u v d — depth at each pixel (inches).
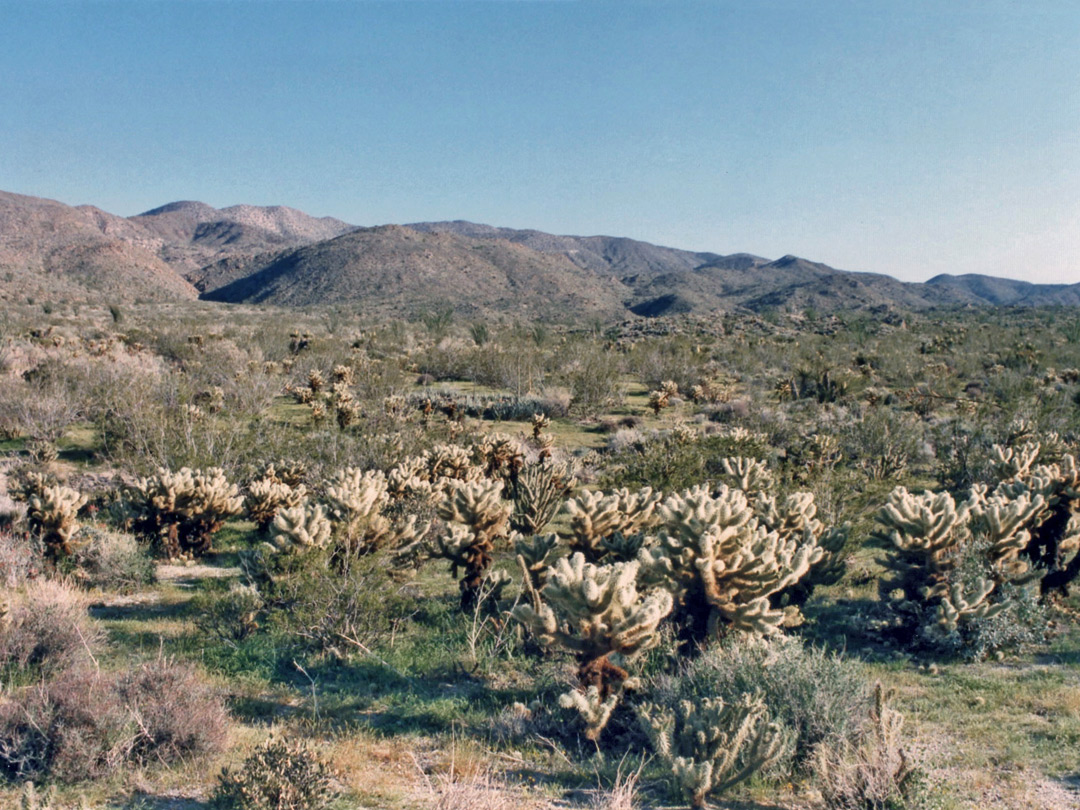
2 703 221.3
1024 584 360.2
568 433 1125.7
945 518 343.6
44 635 298.8
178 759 218.5
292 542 381.4
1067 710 260.5
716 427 1083.3
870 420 877.2
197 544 540.1
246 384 1173.7
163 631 361.4
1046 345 2242.9
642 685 273.6
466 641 355.9
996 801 198.4
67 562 446.6
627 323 4726.9
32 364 1204.5
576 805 203.5
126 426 776.9
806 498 412.5
